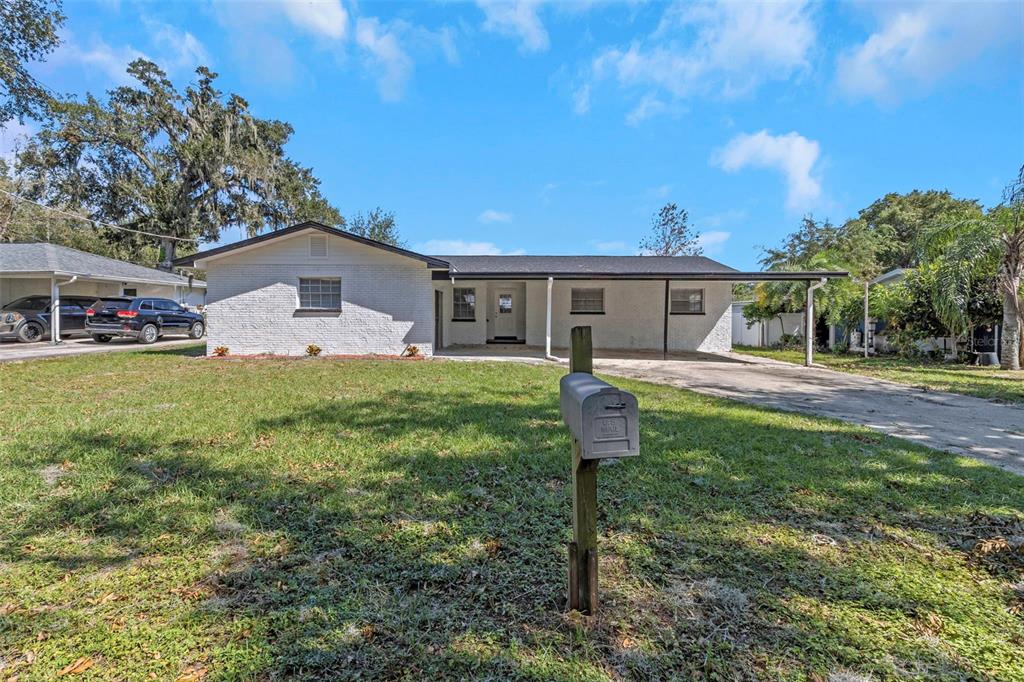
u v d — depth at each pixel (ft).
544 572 7.54
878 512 9.76
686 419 17.53
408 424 16.34
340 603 6.74
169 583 7.23
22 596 6.86
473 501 10.20
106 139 85.61
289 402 20.06
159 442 14.08
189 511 9.62
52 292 50.62
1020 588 7.13
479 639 6.00
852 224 93.35
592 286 52.39
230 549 8.25
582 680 5.31
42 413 17.71
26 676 5.38
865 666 5.54
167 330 55.67
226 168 90.22
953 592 7.02
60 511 9.57
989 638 6.03
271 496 10.36
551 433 15.24
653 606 6.67
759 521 9.34
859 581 7.30
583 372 6.52
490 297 54.85
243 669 5.48
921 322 42.83
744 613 6.53
